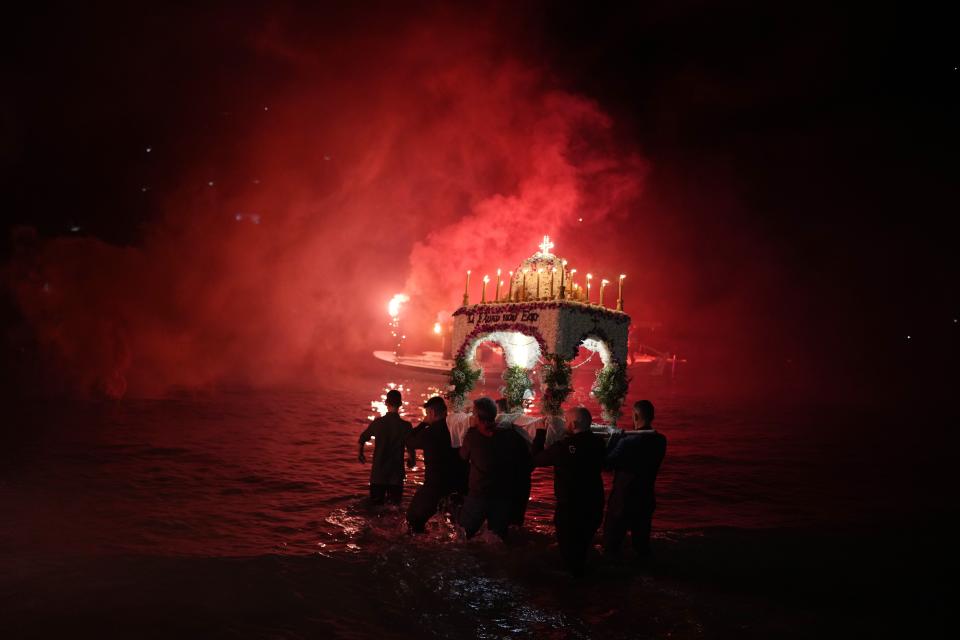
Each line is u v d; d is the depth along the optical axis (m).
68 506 7.08
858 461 11.58
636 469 5.99
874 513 8.05
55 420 12.12
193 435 11.44
